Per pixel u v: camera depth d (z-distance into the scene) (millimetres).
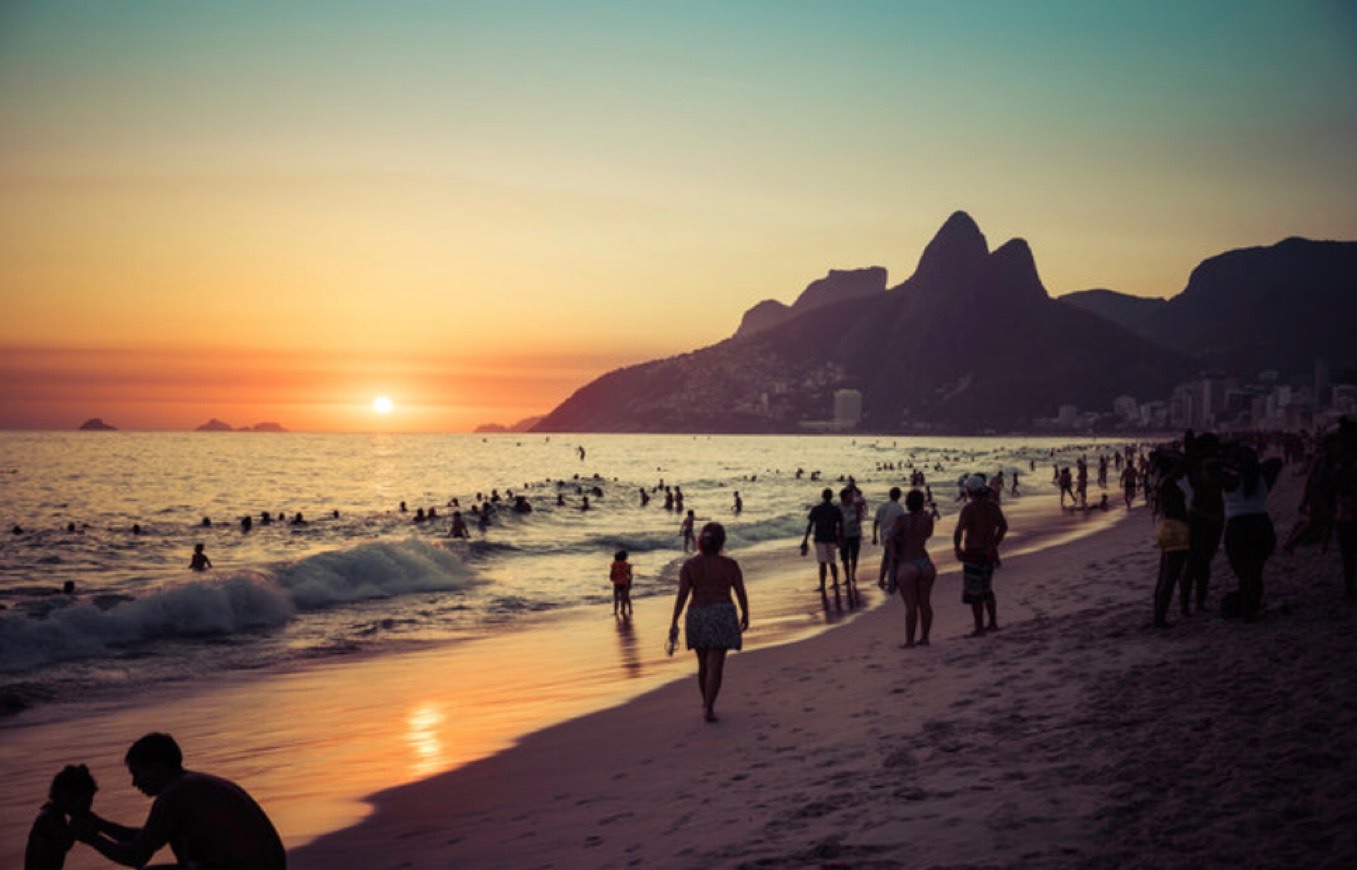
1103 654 9188
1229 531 9633
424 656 14539
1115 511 40125
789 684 10570
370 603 20125
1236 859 4219
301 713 10977
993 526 11883
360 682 12688
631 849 5594
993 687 8602
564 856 5660
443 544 29359
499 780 7910
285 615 18562
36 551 33188
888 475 88500
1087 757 6043
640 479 88938
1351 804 4668
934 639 12430
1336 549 13812
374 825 6879
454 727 10078
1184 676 7711
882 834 5160
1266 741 5777
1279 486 35688
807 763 7074
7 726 10531
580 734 9359
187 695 12062
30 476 90750
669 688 11438
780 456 159125
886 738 7441
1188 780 5328
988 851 4695
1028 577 18469
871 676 10227
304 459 138750
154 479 87125
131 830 4273
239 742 9703
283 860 4227
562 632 16625
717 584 9180
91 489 72688
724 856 5172
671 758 7941
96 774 8680
